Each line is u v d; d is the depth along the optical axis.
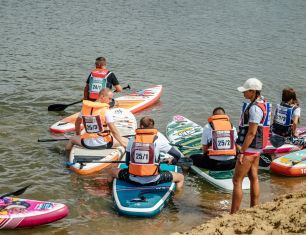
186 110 12.02
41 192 7.57
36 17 23.88
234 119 11.48
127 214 6.88
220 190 7.84
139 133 7.27
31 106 11.74
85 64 15.83
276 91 13.94
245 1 33.47
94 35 20.53
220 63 16.83
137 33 21.38
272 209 5.97
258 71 15.95
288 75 15.61
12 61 15.69
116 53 17.59
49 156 8.94
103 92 8.70
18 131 10.12
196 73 15.41
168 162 7.79
